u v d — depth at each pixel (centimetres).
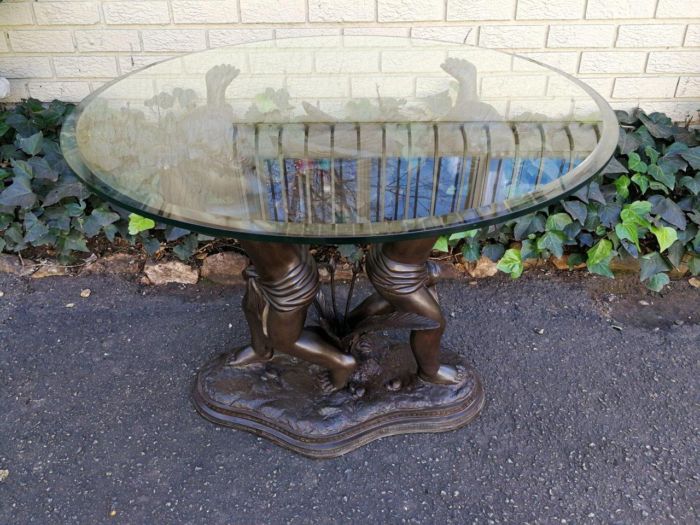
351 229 133
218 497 178
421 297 172
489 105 187
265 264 161
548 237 245
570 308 246
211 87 193
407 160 162
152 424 199
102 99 188
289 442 188
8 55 261
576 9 248
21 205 241
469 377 201
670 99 266
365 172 158
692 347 228
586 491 179
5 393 209
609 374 217
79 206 250
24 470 185
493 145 165
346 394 193
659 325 238
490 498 178
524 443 193
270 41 231
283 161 163
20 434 195
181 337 232
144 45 259
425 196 146
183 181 151
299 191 150
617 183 248
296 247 162
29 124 260
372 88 201
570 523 172
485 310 246
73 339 231
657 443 193
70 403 206
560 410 204
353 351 204
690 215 243
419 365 194
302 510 175
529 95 191
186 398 207
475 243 251
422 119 182
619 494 179
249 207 143
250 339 216
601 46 255
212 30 256
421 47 225
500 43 257
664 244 238
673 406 205
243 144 171
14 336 232
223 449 191
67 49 260
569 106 183
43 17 253
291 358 204
